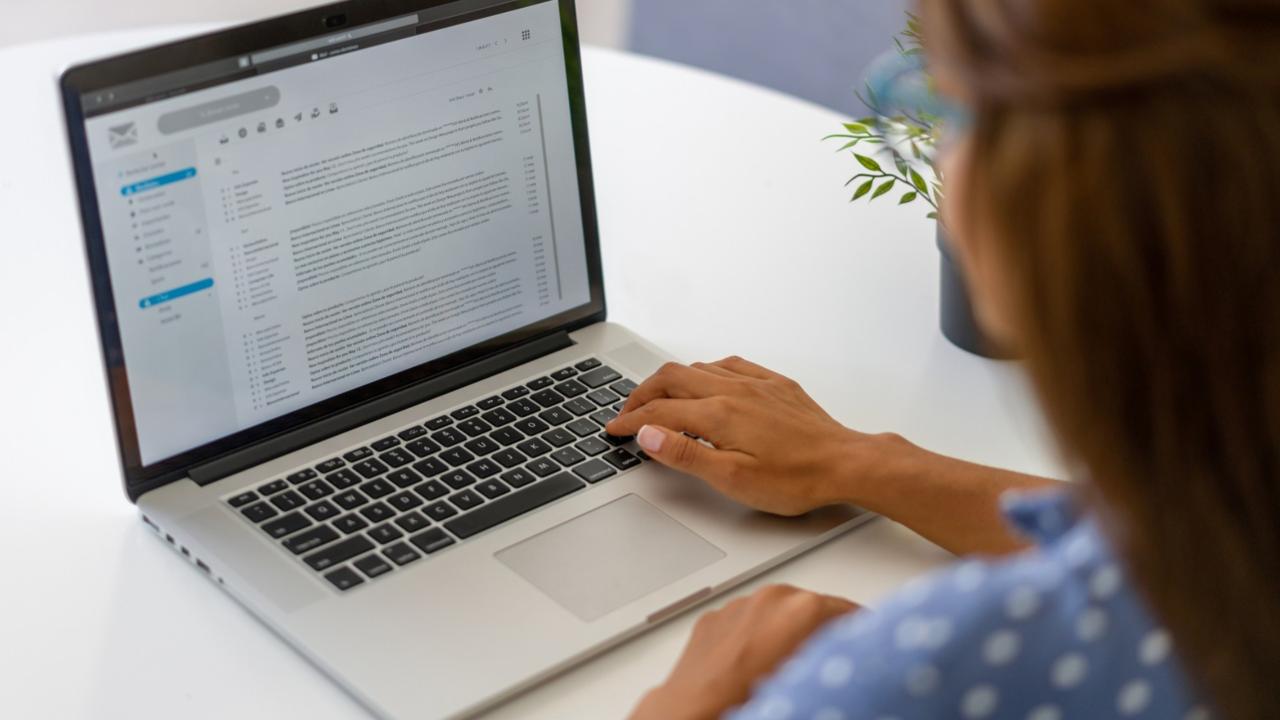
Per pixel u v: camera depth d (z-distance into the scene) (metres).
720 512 0.90
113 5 2.48
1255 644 0.44
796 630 0.70
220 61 0.86
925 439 1.00
